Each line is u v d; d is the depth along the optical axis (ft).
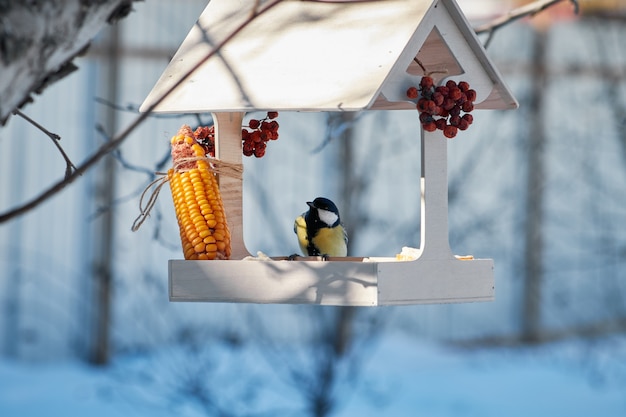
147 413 29.99
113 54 34.42
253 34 13.34
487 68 13.05
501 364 40.45
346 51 12.23
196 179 13.10
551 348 42.73
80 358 34.91
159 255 34.88
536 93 41.04
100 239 34.55
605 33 42.32
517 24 41.22
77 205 34.76
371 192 36.22
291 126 36.04
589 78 42.68
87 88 34.47
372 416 31.24
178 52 13.89
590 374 39.11
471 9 36.68
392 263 11.75
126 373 32.50
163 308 33.14
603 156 42.98
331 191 35.55
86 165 6.59
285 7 13.53
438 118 12.42
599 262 43.21
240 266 12.22
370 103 11.01
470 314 42.80
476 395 35.06
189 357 29.53
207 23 14.07
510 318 43.09
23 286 34.47
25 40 6.60
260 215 35.14
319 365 29.53
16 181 33.94
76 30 6.97
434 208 12.38
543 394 36.09
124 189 34.58
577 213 43.11
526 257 42.14
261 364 32.40
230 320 33.78
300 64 12.39
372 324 32.60
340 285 11.75
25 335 34.47
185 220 12.94
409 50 11.96
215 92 12.71
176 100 12.98
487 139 39.73
